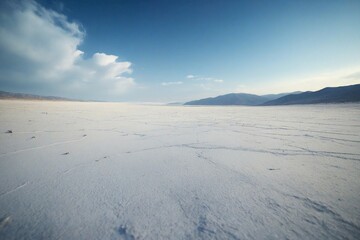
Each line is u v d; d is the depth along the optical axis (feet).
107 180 10.63
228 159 14.20
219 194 9.01
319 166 12.42
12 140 19.90
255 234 6.34
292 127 28.25
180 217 7.30
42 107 72.49
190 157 14.75
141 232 6.50
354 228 6.49
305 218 7.09
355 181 10.05
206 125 31.94
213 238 6.22
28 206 8.03
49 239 6.19
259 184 9.98
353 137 20.42
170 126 30.76
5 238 6.18
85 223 6.98
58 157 14.64
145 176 11.19
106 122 35.19
